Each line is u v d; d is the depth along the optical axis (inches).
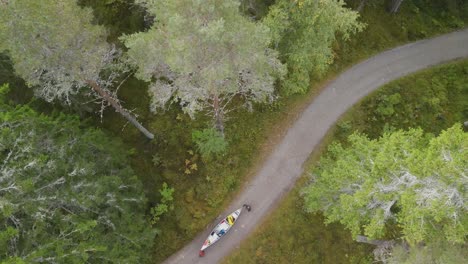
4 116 713.6
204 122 1217.4
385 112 1273.4
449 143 680.4
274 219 1144.2
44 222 693.9
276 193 1170.6
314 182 1056.2
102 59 901.2
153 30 815.7
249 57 784.9
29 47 762.2
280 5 912.9
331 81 1305.4
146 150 1213.7
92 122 1205.7
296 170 1189.7
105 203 844.0
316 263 1115.9
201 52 745.0
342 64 1334.9
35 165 687.1
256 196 1167.6
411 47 1402.6
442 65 1385.3
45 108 1052.5
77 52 826.8
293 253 1115.9
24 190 641.0
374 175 741.9
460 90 1352.1
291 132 1227.9
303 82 1079.6
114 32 1187.3
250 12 1040.8
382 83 1328.7
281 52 1027.9
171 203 1149.1
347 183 834.2
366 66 1348.4
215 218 1148.5
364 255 1133.7
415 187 660.7
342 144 1221.7
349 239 1143.6
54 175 740.7
